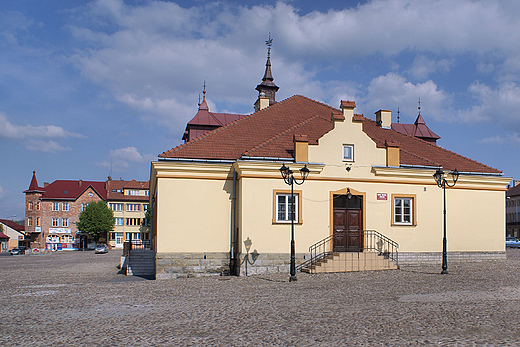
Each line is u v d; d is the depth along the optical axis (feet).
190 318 36.83
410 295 44.93
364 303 41.06
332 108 98.27
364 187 76.33
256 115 92.27
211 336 30.81
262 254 71.36
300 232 72.95
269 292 50.24
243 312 38.60
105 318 38.22
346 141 76.28
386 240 76.64
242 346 28.25
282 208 73.36
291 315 36.68
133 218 332.60
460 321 32.60
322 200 74.28
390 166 77.61
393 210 77.51
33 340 31.40
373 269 70.33
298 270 71.72
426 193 79.56
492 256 84.64
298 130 83.41
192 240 74.49
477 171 85.40
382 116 101.96
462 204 83.92
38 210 320.70
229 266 75.05
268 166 72.18
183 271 73.67
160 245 73.46
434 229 79.41
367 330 30.91
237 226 74.79
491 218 85.46
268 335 30.55
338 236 75.15
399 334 29.63
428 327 31.19
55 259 171.32
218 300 45.80
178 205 74.49
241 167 71.41
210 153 77.20
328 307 39.68
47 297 53.21
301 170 62.90
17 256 220.64
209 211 75.41
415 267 74.28
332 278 61.31
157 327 34.01
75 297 52.13
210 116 115.65
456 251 82.48
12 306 47.01
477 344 26.86
